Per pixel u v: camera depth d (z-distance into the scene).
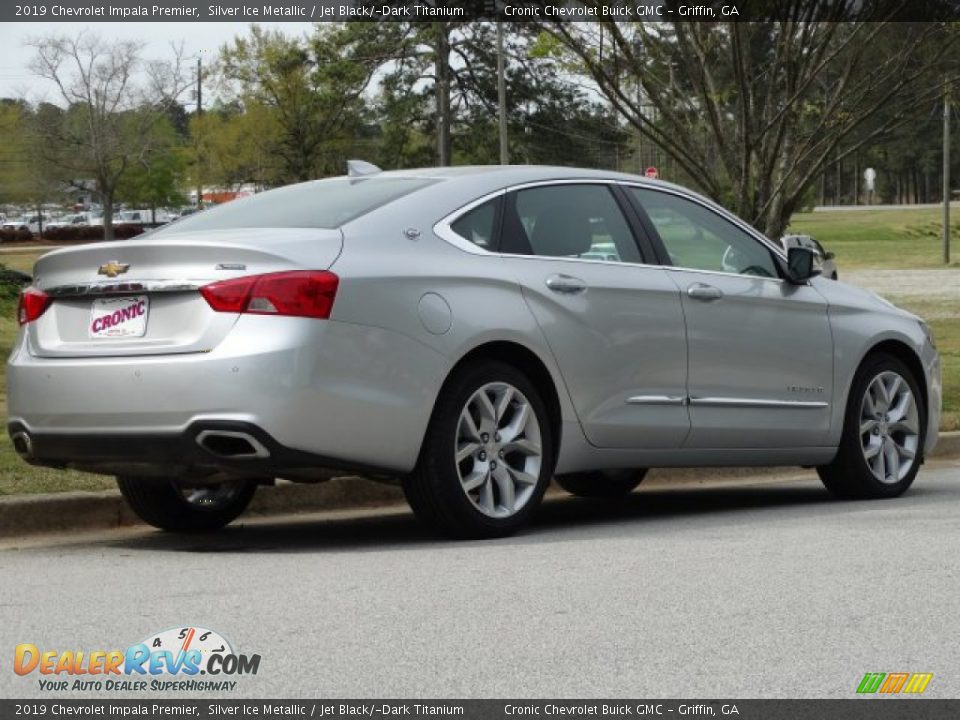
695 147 13.10
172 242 6.32
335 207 6.89
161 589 5.52
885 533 6.76
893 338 8.70
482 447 6.79
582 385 7.14
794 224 93.94
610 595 5.30
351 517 8.29
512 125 60.44
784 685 4.14
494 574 5.75
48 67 68.25
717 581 5.55
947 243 53.38
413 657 4.42
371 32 59.97
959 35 12.53
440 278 6.64
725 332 7.78
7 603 5.30
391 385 6.40
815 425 8.26
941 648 4.54
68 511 7.69
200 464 6.28
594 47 12.68
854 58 12.68
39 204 80.75
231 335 6.17
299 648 4.53
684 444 7.63
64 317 6.63
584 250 7.34
